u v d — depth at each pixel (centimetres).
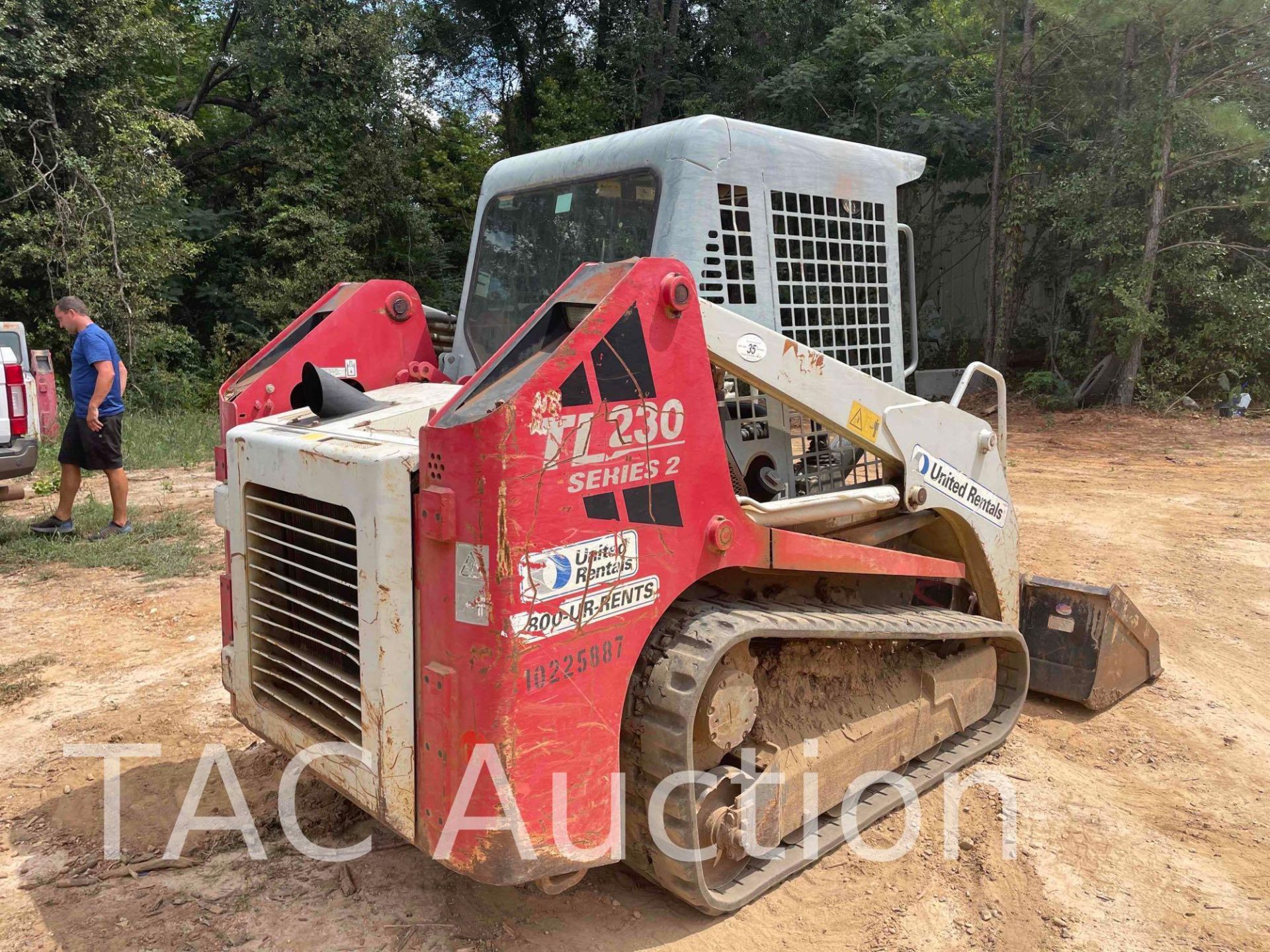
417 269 2020
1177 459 1178
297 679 280
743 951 267
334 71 1825
